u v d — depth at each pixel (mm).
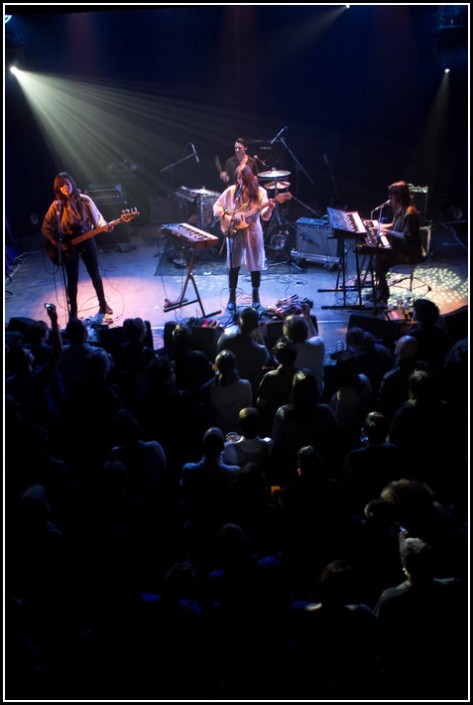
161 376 4359
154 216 11570
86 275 9570
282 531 3562
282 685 2783
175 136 12031
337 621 2818
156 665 2859
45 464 4055
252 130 12047
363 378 4594
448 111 11539
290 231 9992
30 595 3396
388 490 3408
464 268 9164
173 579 2922
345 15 11141
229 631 2832
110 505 3506
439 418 4070
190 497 3852
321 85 11711
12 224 11383
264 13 11180
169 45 11414
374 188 12203
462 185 11641
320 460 3494
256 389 5238
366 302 8195
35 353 5156
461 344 5012
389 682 2809
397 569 3445
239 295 8617
